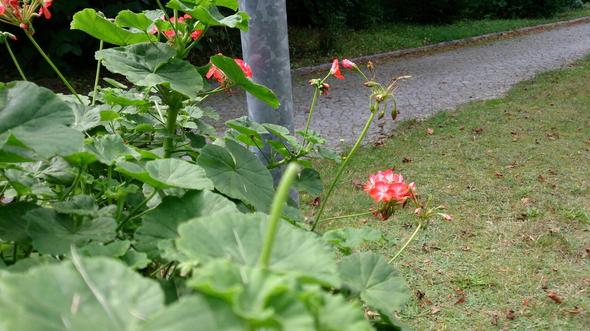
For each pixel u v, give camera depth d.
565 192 4.47
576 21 16.20
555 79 8.45
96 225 1.20
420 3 14.43
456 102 7.44
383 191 1.71
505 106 6.97
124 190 1.32
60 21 7.97
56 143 1.11
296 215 1.57
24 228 1.21
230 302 0.60
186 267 0.84
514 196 4.39
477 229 3.90
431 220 3.99
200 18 1.65
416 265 3.46
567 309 3.06
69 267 0.71
